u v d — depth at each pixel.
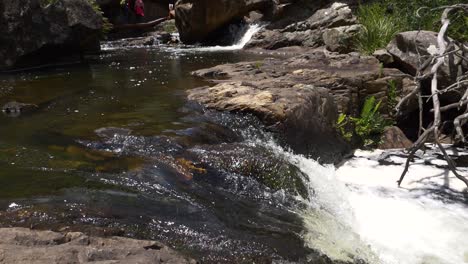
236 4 12.77
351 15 11.34
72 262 2.46
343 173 5.62
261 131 5.41
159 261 2.64
